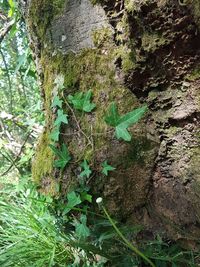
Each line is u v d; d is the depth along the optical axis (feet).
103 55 1.06
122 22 0.99
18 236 1.28
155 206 1.00
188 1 0.82
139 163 1.00
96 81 1.06
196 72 0.89
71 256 1.17
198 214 0.92
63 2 1.12
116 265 1.00
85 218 1.05
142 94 1.01
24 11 1.27
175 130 0.95
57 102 1.11
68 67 1.11
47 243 1.20
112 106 0.96
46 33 1.16
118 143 1.01
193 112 0.90
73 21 1.10
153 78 0.97
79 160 1.07
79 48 1.09
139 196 1.01
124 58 1.00
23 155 1.85
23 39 1.74
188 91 0.91
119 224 1.02
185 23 0.85
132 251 1.00
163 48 0.90
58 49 1.13
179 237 0.96
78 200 1.04
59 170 1.11
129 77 1.00
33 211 1.33
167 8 0.86
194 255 0.93
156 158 0.99
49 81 1.17
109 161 1.02
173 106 0.94
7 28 1.70
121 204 1.02
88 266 1.06
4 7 1.83
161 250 0.96
